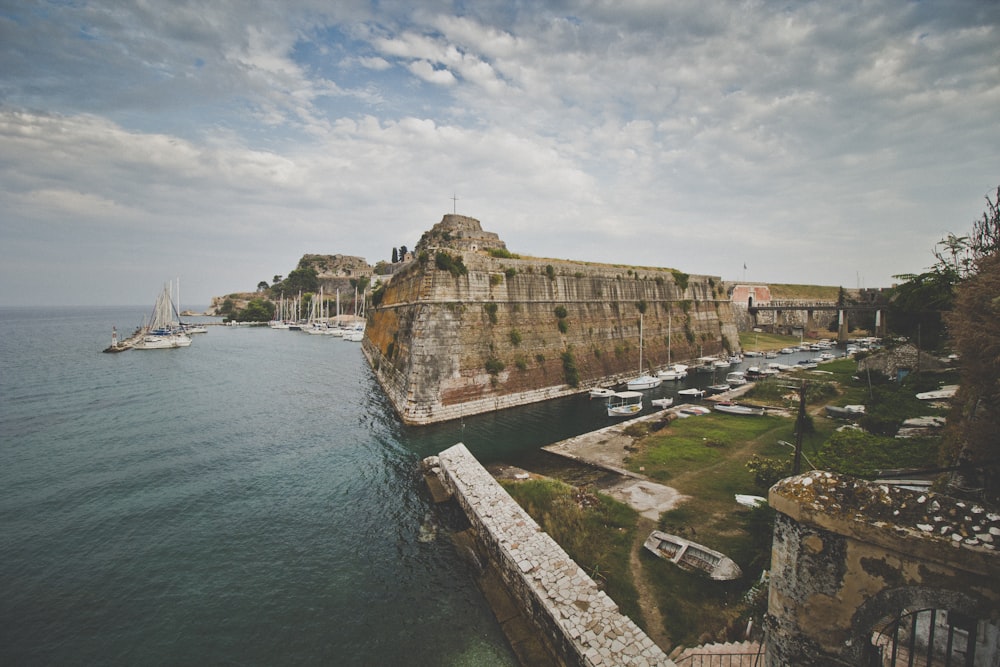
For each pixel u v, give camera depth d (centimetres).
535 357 4366
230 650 1409
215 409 4166
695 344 6569
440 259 3803
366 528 2067
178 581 1727
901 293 3947
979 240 2138
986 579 548
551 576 1466
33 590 1684
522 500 2134
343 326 13038
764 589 1302
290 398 4594
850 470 1855
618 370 5188
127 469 2770
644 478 2434
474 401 3841
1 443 3253
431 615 1534
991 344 1220
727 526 1861
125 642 1444
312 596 1638
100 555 1892
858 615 641
